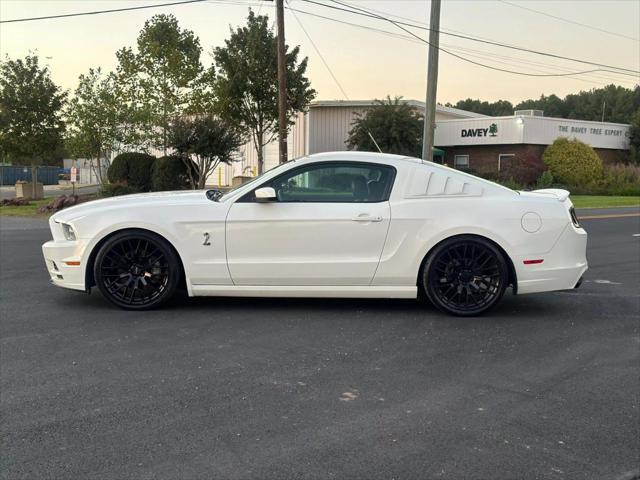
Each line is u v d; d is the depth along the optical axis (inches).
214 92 1000.9
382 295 219.3
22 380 155.5
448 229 213.9
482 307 219.1
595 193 1280.8
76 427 129.6
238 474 111.3
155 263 219.1
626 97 3449.8
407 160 222.5
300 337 194.4
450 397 148.2
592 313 233.0
